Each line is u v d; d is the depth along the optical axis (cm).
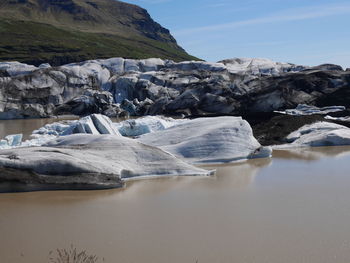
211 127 2561
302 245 1169
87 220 1375
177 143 2497
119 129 3525
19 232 1275
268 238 1220
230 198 1633
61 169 1748
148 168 2023
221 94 5962
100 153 1995
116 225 1330
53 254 1118
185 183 1889
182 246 1165
